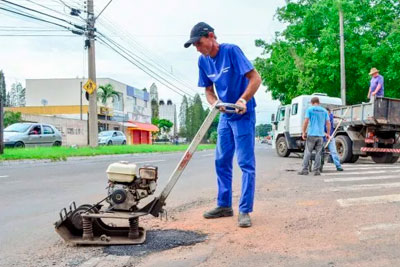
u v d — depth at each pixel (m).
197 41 4.06
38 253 3.48
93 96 20.56
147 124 64.25
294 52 24.05
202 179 8.70
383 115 12.24
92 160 16.39
